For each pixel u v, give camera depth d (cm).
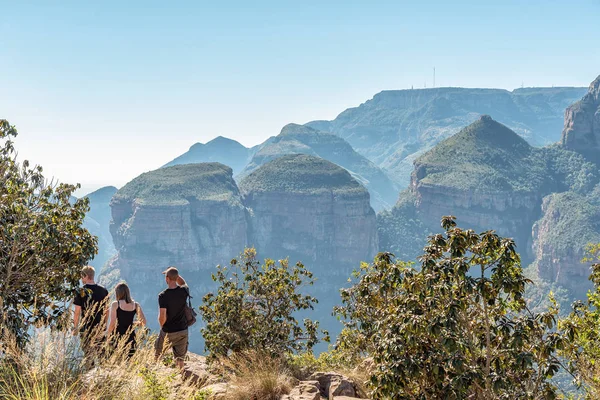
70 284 920
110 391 544
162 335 962
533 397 785
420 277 854
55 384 522
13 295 855
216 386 851
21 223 877
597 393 870
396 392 809
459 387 753
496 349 845
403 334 832
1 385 516
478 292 791
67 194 1013
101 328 621
